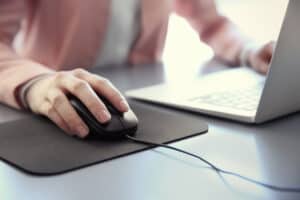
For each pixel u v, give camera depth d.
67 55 1.26
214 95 0.87
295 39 0.68
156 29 1.37
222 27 1.37
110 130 0.66
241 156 0.61
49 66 1.26
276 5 1.58
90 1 1.25
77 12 1.24
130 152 0.62
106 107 0.68
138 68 1.19
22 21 1.21
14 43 1.20
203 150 0.64
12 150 0.63
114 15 1.29
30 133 0.70
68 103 0.69
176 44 1.45
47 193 0.51
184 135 0.69
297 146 0.65
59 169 0.56
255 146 0.65
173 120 0.76
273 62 0.67
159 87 0.95
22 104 0.82
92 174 0.56
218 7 1.56
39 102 0.76
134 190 0.51
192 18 1.45
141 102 0.88
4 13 1.12
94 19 1.27
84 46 1.28
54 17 1.25
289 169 0.57
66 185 0.53
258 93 0.87
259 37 1.49
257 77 1.01
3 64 0.92
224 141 0.67
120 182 0.53
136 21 1.35
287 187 0.52
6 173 0.56
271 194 0.50
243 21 1.73
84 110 0.68
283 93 0.73
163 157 0.61
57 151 0.62
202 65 1.22
